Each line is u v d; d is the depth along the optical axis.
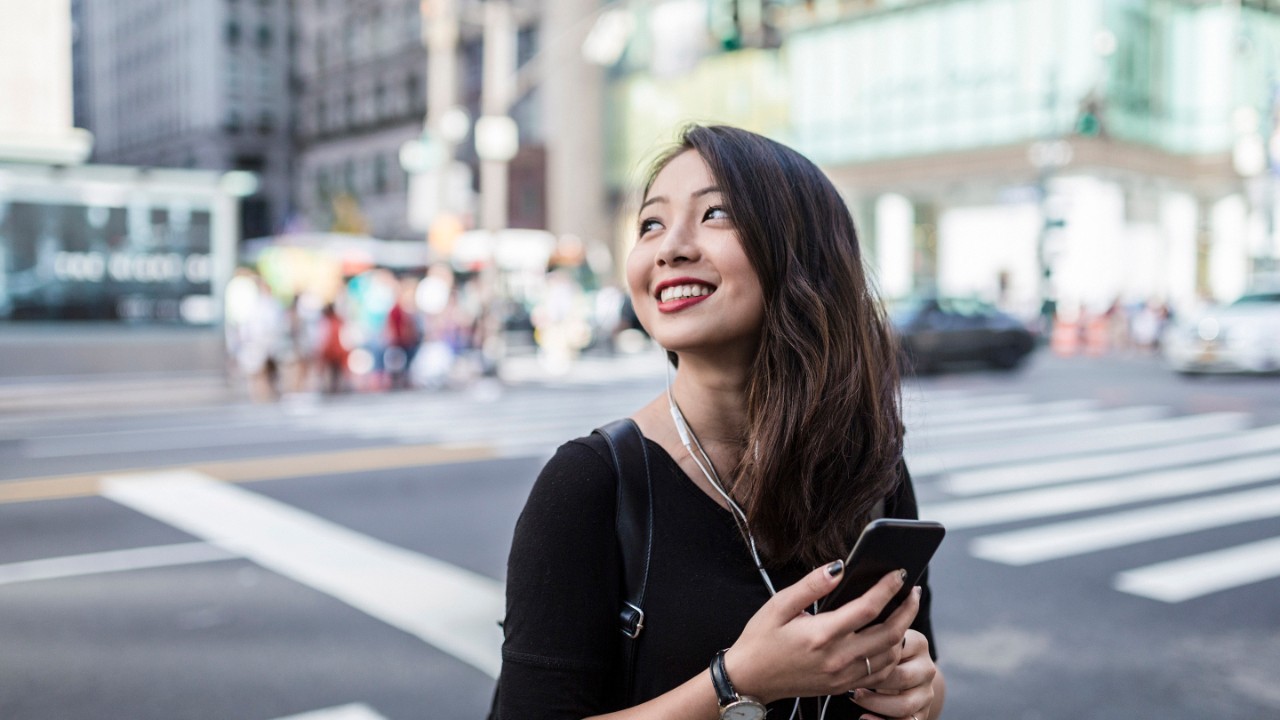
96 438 11.27
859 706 1.29
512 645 1.22
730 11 12.95
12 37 18.23
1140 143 32.09
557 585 1.22
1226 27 32.91
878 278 1.50
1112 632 4.67
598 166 45.47
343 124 57.47
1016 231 33.34
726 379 1.37
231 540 6.34
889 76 34.56
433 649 4.43
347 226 41.19
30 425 12.56
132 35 72.00
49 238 14.90
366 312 17.27
